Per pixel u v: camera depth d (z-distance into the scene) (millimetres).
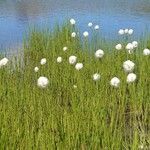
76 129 2027
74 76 2846
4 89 2564
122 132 2225
